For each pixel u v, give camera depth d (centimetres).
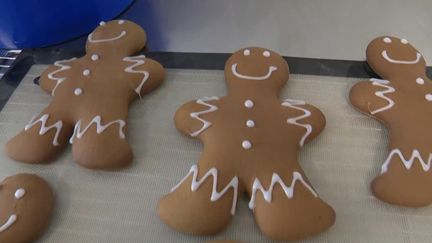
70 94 29
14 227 24
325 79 31
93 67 31
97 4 35
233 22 36
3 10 33
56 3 33
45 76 31
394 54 30
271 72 30
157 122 30
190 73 32
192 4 38
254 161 25
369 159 27
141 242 24
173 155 28
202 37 35
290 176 25
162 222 25
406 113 28
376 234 24
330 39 35
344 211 25
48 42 35
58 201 26
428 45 34
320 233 24
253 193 25
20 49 35
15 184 26
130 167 28
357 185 26
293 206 24
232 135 26
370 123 29
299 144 27
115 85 30
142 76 30
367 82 30
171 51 34
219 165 25
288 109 28
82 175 27
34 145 27
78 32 36
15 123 30
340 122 29
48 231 25
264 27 36
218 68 33
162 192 26
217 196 24
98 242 24
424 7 37
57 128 28
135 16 37
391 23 36
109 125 28
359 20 36
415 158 25
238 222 25
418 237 24
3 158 28
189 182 25
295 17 36
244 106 28
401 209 25
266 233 24
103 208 26
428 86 29
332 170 27
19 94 32
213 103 29
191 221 24
